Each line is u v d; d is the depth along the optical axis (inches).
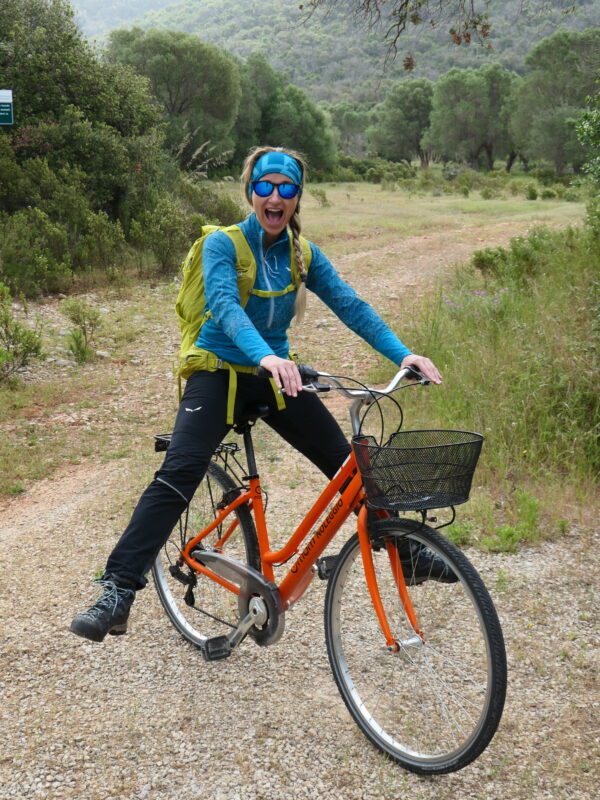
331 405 290.4
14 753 108.3
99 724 114.1
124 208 705.0
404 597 102.9
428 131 3535.9
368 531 103.3
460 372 270.5
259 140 2625.5
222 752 107.5
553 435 210.5
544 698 116.4
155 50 1962.4
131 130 770.8
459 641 105.7
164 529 108.6
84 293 546.6
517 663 125.0
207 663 128.9
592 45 459.5
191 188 769.6
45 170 628.7
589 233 378.6
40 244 574.9
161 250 617.9
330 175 2546.8
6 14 718.5
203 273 110.6
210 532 130.2
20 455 251.3
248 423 119.3
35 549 177.3
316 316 461.7
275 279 113.6
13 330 356.5
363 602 127.8
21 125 692.7
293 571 112.8
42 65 705.6
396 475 88.2
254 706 117.2
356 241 813.2
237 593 121.7
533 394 218.5
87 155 686.5
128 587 107.0
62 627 141.4
